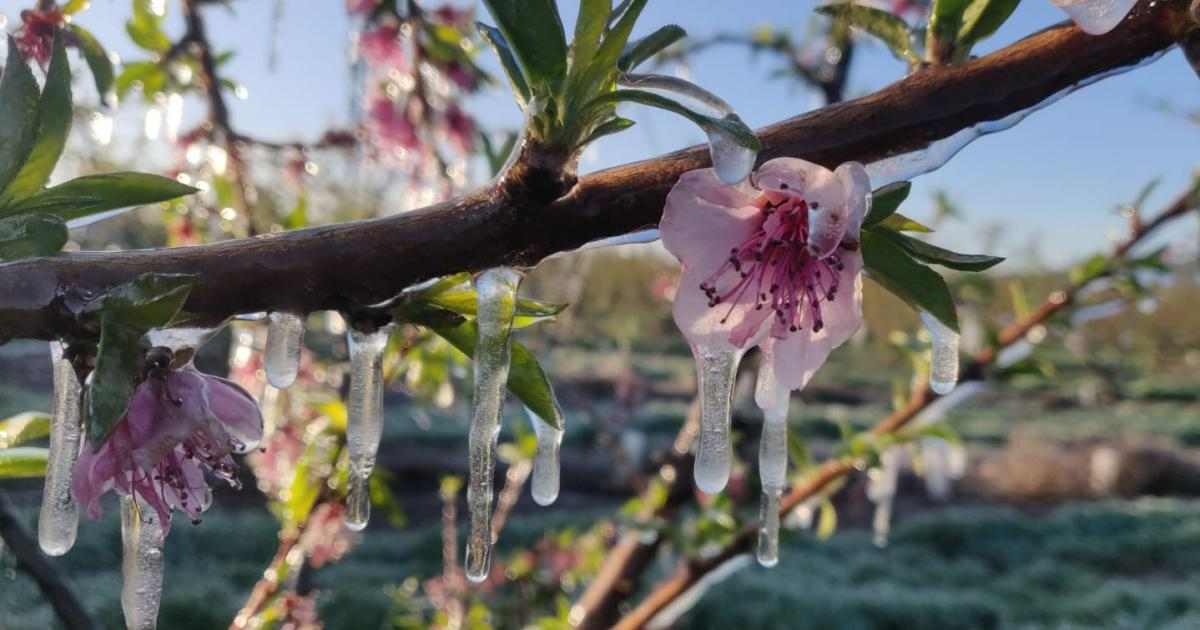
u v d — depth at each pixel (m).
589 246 0.15
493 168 0.27
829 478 0.43
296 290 0.14
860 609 1.58
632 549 0.45
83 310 0.13
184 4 0.36
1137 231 0.45
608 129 0.14
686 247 0.16
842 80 0.47
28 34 0.24
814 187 0.14
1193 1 0.13
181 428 0.16
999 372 0.45
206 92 0.39
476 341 0.14
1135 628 1.58
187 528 1.48
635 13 0.13
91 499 0.15
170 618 1.23
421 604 0.69
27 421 0.18
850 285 0.16
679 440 0.46
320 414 0.39
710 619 1.51
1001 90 0.14
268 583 0.36
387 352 0.36
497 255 0.14
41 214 0.14
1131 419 2.97
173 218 0.41
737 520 0.43
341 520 0.36
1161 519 2.18
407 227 0.14
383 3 0.44
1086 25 0.14
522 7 0.13
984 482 2.42
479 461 0.14
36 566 0.24
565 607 0.48
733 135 0.13
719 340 0.16
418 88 0.45
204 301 0.13
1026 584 1.80
